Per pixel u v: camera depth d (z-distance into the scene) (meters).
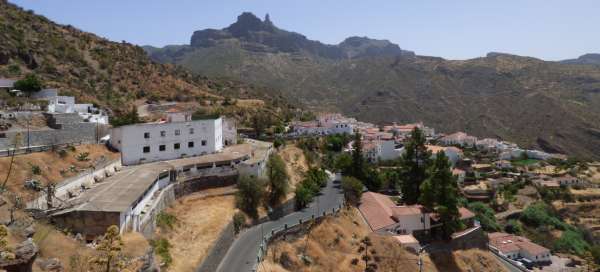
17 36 126.44
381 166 117.56
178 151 68.62
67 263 27.77
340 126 146.75
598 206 114.94
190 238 46.16
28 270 22.66
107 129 67.06
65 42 144.88
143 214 41.88
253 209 58.53
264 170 69.00
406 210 72.31
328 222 62.03
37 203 36.66
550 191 120.50
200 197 56.97
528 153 171.25
